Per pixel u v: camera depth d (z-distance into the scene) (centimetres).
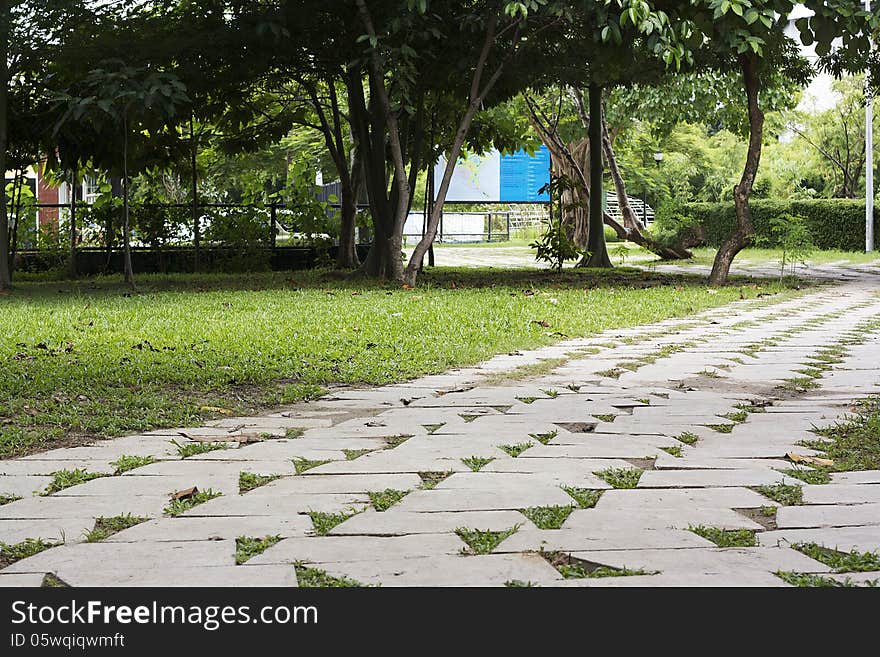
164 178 3066
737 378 672
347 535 330
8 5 1482
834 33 1301
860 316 1102
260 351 774
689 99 2556
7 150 1778
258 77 1761
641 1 1251
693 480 398
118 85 1346
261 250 2181
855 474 407
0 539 329
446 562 303
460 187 2959
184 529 338
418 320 984
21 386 613
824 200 3175
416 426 511
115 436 493
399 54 1436
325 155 3278
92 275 2055
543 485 391
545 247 1988
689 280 1705
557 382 659
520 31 1520
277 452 454
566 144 2966
